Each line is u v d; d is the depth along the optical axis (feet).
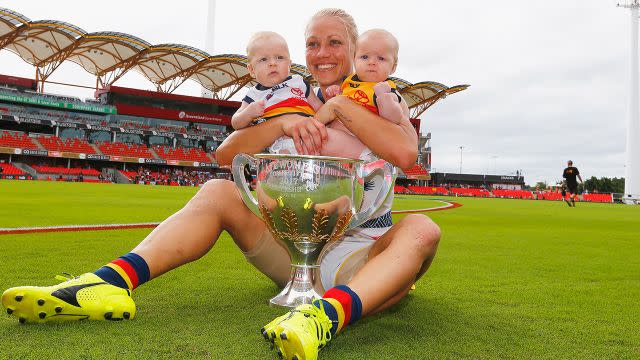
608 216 46.98
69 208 33.60
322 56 8.00
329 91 7.70
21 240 15.20
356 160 6.44
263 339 5.63
